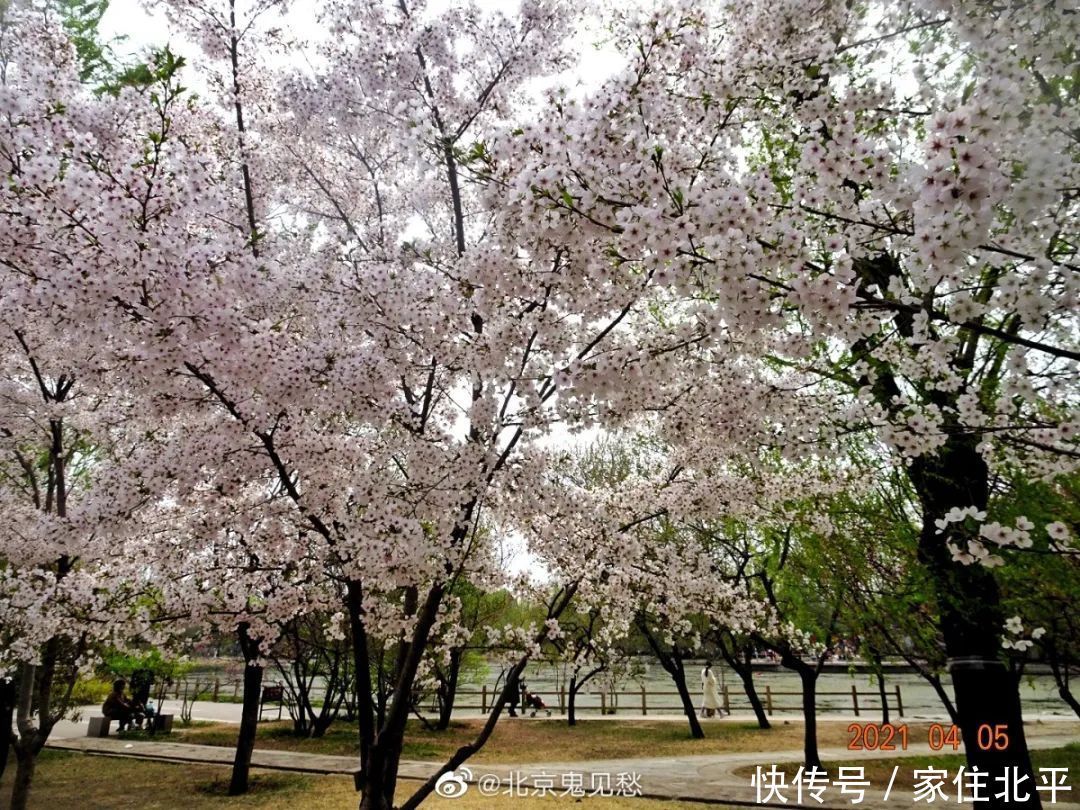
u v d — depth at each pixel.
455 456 4.31
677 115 4.10
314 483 4.38
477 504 4.95
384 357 4.23
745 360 5.15
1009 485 4.24
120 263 3.44
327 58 5.66
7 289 3.67
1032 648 4.65
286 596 5.23
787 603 9.48
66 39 5.62
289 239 5.78
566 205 2.71
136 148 3.96
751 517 6.38
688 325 3.83
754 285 2.63
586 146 2.99
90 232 3.42
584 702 22.95
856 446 5.72
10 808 5.57
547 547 5.59
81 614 5.11
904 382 4.92
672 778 9.61
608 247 2.92
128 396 5.45
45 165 3.27
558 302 4.14
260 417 4.05
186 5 5.59
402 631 5.32
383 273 4.02
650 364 3.51
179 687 22.20
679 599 5.77
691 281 2.71
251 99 5.95
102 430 6.23
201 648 9.27
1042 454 3.67
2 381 5.94
